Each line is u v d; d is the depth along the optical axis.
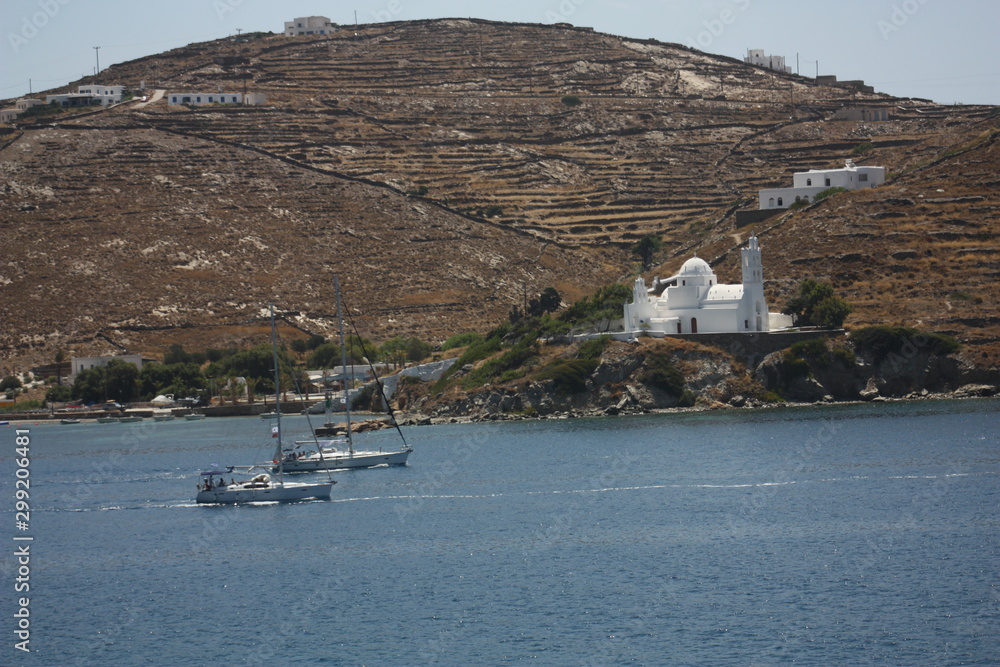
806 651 163.50
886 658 160.25
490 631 176.12
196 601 197.50
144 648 175.12
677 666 160.00
